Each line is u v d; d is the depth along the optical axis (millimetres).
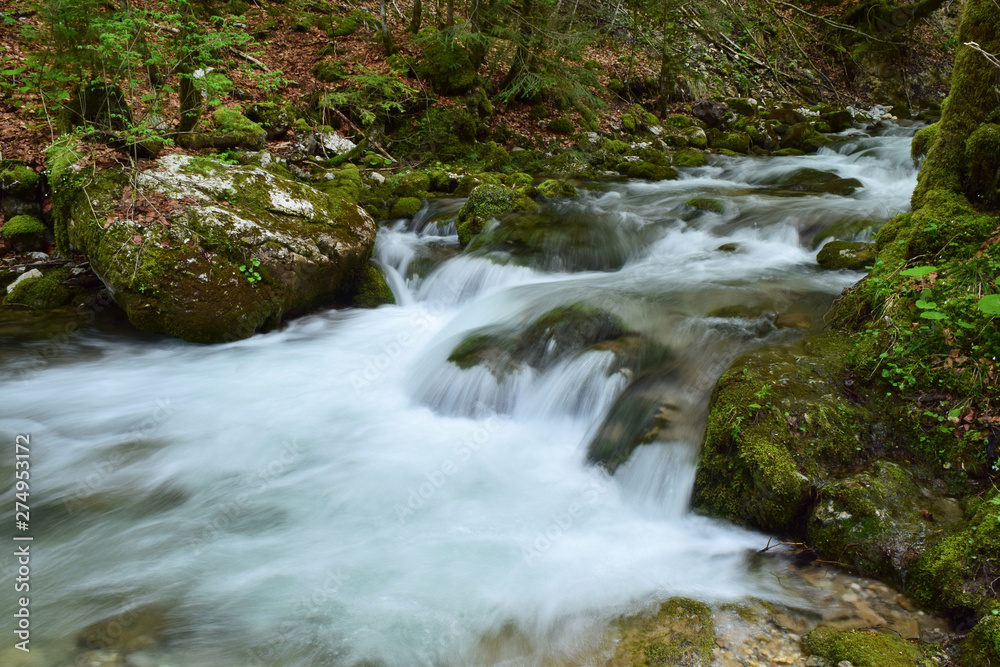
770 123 14344
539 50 11727
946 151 4727
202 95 8672
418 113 10930
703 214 8359
